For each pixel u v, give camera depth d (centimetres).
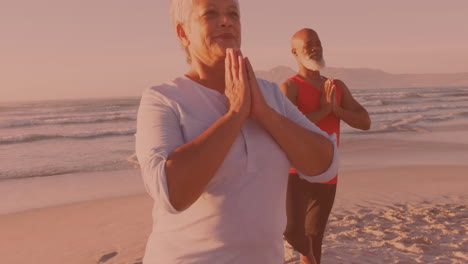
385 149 1485
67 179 1092
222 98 119
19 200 866
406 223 581
